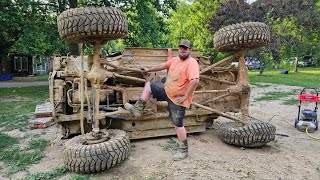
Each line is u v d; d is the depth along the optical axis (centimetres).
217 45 443
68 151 333
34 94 1271
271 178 323
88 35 326
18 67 3133
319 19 2155
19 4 1169
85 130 462
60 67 431
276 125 602
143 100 391
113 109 435
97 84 361
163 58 505
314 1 2300
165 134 479
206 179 317
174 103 367
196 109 495
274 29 1836
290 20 2095
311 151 423
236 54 441
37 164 376
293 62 3578
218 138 488
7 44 2250
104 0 1406
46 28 1339
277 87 1388
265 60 2167
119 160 339
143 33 1496
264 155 400
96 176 330
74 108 431
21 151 431
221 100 526
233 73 539
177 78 359
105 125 467
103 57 385
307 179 321
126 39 1535
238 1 1730
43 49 1295
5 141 482
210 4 2094
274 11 1877
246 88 430
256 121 456
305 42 2569
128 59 481
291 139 491
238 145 429
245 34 399
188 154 398
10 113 765
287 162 373
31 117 695
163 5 1591
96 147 327
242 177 323
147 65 484
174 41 2548
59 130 554
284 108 805
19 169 358
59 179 327
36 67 3416
